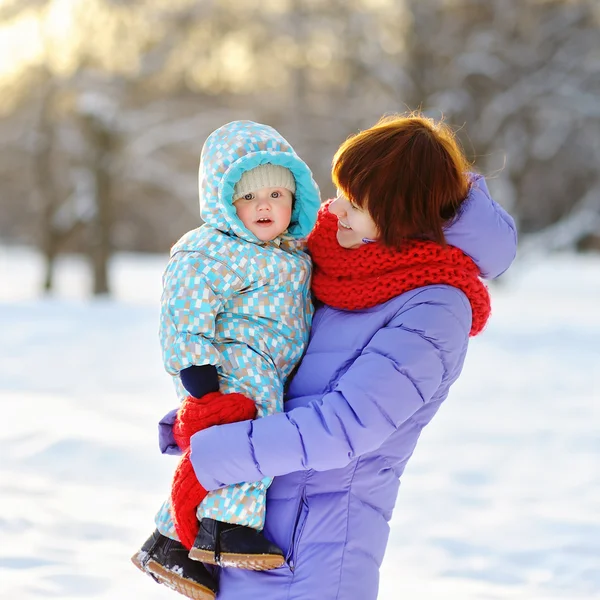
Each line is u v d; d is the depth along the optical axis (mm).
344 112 47656
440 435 11648
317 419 3664
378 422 3672
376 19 45938
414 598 6336
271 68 48500
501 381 16266
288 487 3854
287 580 3793
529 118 47094
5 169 48438
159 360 18094
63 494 8508
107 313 27625
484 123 45812
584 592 6512
